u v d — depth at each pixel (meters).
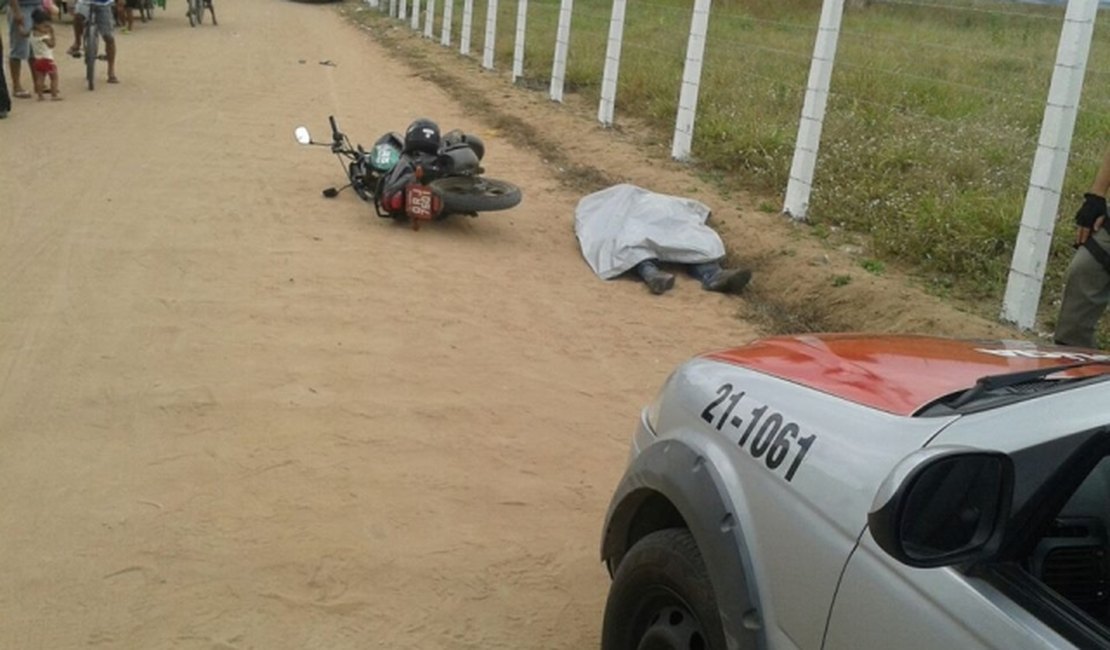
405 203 9.09
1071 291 5.95
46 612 3.99
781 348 3.39
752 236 9.27
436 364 6.52
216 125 13.15
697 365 3.45
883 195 9.62
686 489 2.99
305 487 4.98
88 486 4.84
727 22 19.64
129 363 6.09
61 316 6.68
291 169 11.09
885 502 2.12
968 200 8.91
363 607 4.17
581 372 6.69
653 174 11.41
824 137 11.13
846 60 14.54
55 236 8.23
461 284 8.05
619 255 8.66
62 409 5.51
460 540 4.67
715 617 2.82
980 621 2.13
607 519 3.51
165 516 4.65
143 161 10.90
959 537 2.17
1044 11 13.47
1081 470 2.22
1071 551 2.28
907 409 2.66
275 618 4.06
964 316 7.30
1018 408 2.44
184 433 5.38
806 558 2.58
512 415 5.93
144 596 4.12
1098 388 2.41
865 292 7.90
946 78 13.29
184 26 26.61
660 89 15.11
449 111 15.75
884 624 2.33
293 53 22.12
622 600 3.25
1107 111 11.33
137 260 7.82
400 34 27.55
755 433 2.91
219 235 8.59
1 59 12.44
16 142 11.38
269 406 5.73
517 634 4.09
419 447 5.45
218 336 6.58
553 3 27.89
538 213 10.37
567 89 17.17
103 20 15.43
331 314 7.14
